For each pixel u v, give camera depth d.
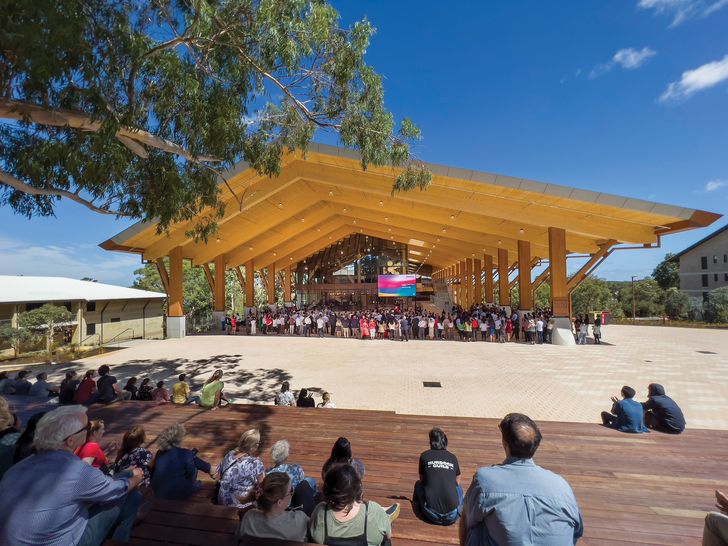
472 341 20.23
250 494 3.18
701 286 47.00
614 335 22.52
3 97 5.62
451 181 15.41
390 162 10.26
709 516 1.95
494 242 26.59
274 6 6.69
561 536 1.56
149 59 6.60
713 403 8.70
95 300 24.14
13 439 2.90
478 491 1.71
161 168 8.30
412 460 4.89
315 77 8.53
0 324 19.64
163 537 2.60
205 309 39.53
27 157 7.17
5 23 4.61
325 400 7.93
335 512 2.25
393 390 10.34
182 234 22.03
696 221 13.54
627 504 3.63
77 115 6.20
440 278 71.19
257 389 10.71
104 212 8.75
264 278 43.12
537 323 18.69
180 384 8.36
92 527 2.12
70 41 4.75
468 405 8.92
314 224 32.06
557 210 16.48
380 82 8.47
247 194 20.06
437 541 3.04
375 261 44.00
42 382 9.18
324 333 25.11
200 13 6.44
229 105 7.61
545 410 8.46
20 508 1.74
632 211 14.11
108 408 7.34
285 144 10.30
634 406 5.84
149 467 3.62
